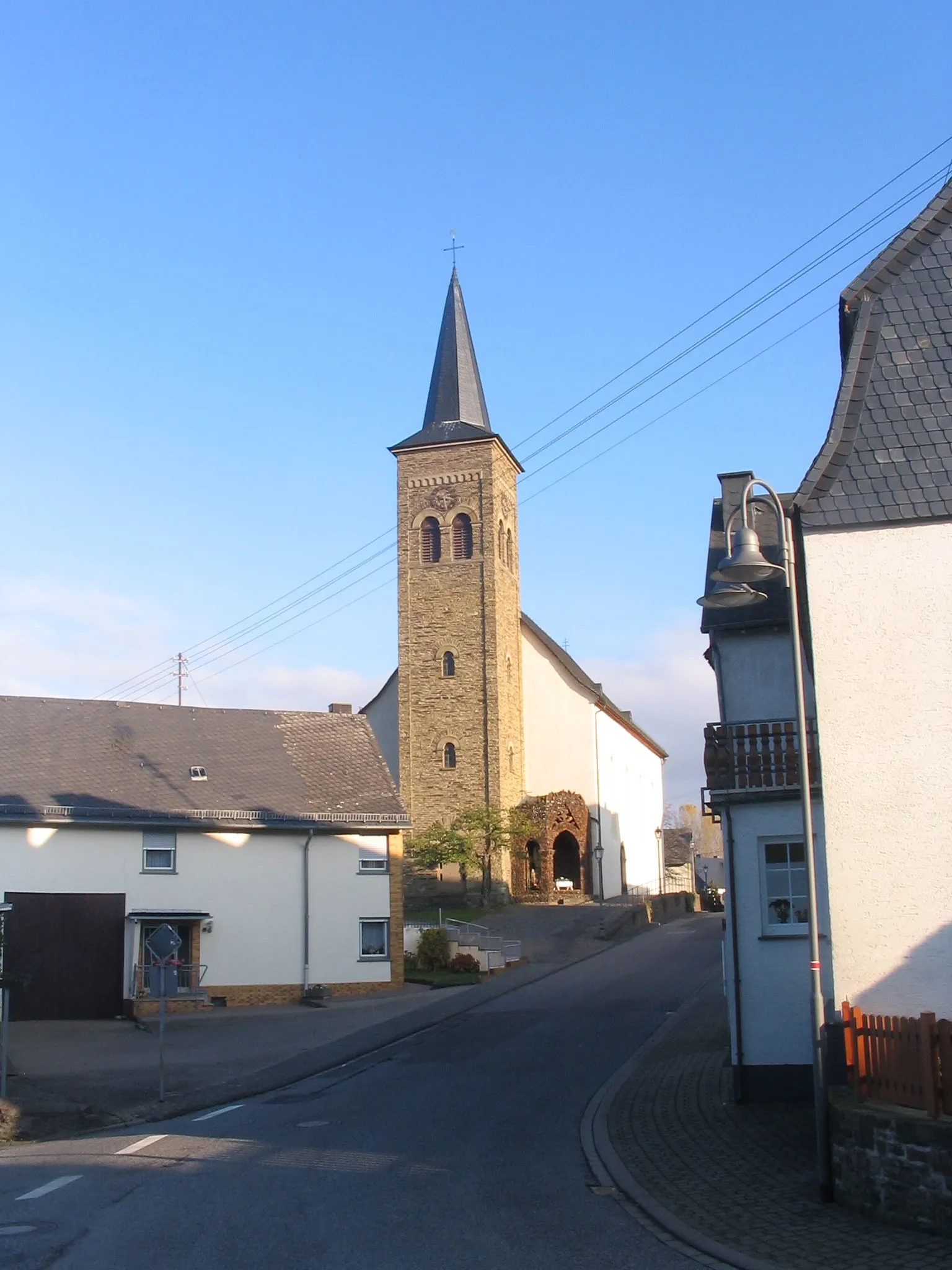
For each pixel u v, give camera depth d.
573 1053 22.55
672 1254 9.84
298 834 34.75
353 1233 10.48
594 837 56.50
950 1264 9.41
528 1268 9.45
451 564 55.09
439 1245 10.09
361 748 39.56
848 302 14.27
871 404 13.62
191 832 33.66
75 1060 24.28
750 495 12.54
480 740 53.47
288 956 33.88
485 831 51.47
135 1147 15.23
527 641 58.75
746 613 18.89
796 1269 9.41
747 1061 17.09
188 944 33.09
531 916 48.72
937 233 14.52
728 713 18.89
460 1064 21.91
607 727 60.78
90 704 38.31
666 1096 17.59
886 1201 10.79
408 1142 14.91
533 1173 13.05
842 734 12.76
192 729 38.66
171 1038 27.25
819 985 11.99
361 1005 32.16
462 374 58.22
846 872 12.55
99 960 32.09
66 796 33.12
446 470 55.84
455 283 60.16
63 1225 10.84
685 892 74.12
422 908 51.97
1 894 31.47
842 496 13.13
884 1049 11.40
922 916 12.34
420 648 54.81
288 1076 21.47
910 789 12.53
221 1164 13.70
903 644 12.77
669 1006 28.59
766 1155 13.60
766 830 17.62
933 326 13.95
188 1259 9.62
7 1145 16.70
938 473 13.05
